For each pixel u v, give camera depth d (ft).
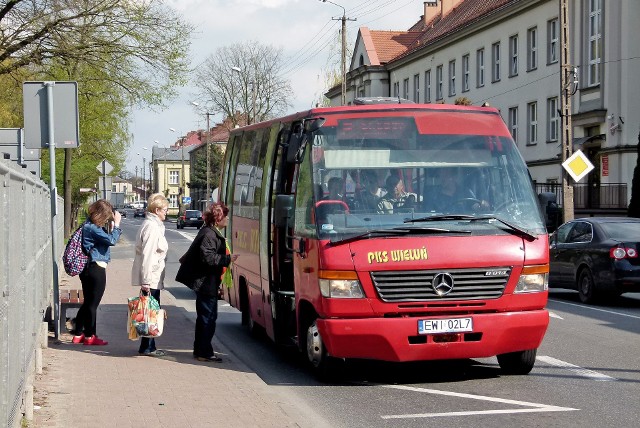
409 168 33.09
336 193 32.45
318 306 31.73
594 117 132.05
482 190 32.96
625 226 63.05
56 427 24.40
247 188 46.44
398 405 29.35
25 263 25.04
